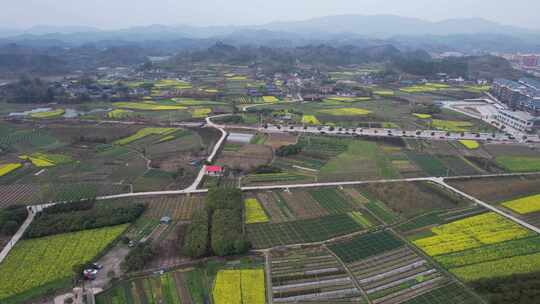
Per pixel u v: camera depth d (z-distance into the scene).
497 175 114.75
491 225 85.06
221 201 88.94
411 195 99.38
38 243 75.19
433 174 115.69
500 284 64.19
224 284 64.12
